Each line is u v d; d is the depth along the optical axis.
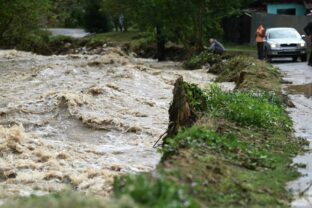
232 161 9.95
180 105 13.30
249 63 26.77
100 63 30.17
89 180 12.09
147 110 19.94
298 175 9.95
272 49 33.41
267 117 14.35
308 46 37.88
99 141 16.48
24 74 28.55
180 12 38.75
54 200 5.39
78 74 27.45
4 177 12.89
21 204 5.52
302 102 18.83
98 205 5.18
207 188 8.01
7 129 16.05
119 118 18.52
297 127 14.78
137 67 28.78
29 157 14.34
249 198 8.27
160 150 10.12
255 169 9.98
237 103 14.89
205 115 13.52
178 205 5.65
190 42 41.25
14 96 22.20
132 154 14.46
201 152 9.88
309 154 11.82
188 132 10.78
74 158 14.13
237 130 12.90
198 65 33.84
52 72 28.09
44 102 19.69
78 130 17.61
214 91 16.02
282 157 11.28
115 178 7.71
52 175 12.54
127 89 23.08
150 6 39.69
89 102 19.86
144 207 5.42
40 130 17.72
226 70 28.17
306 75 25.97
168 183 6.34
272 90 19.59
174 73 29.20
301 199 8.68
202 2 38.47
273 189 8.97
